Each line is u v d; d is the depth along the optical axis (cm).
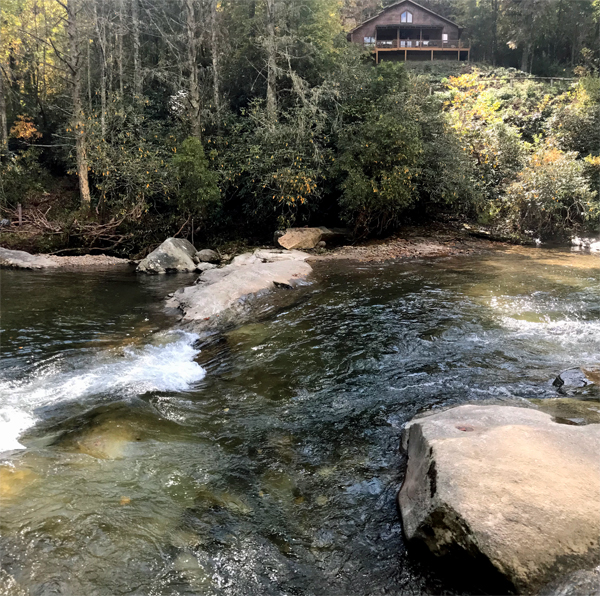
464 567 235
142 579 238
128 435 373
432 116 1507
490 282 879
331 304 766
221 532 274
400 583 242
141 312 770
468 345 581
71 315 746
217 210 1484
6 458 330
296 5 1892
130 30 1962
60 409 423
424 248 1281
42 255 1288
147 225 1438
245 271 900
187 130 1598
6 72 2116
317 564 255
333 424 407
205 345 627
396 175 1269
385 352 567
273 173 1336
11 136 2008
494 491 251
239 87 1930
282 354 574
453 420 348
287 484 323
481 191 1525
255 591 237
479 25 3769
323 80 1708
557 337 602
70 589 229
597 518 237
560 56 3656
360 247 1309
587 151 1812
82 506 286
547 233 1450
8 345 600
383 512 294
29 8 2238
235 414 428
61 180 1964
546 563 219
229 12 2011
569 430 316
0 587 226
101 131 1575
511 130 1694
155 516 283
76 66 1523
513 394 446
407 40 3556
